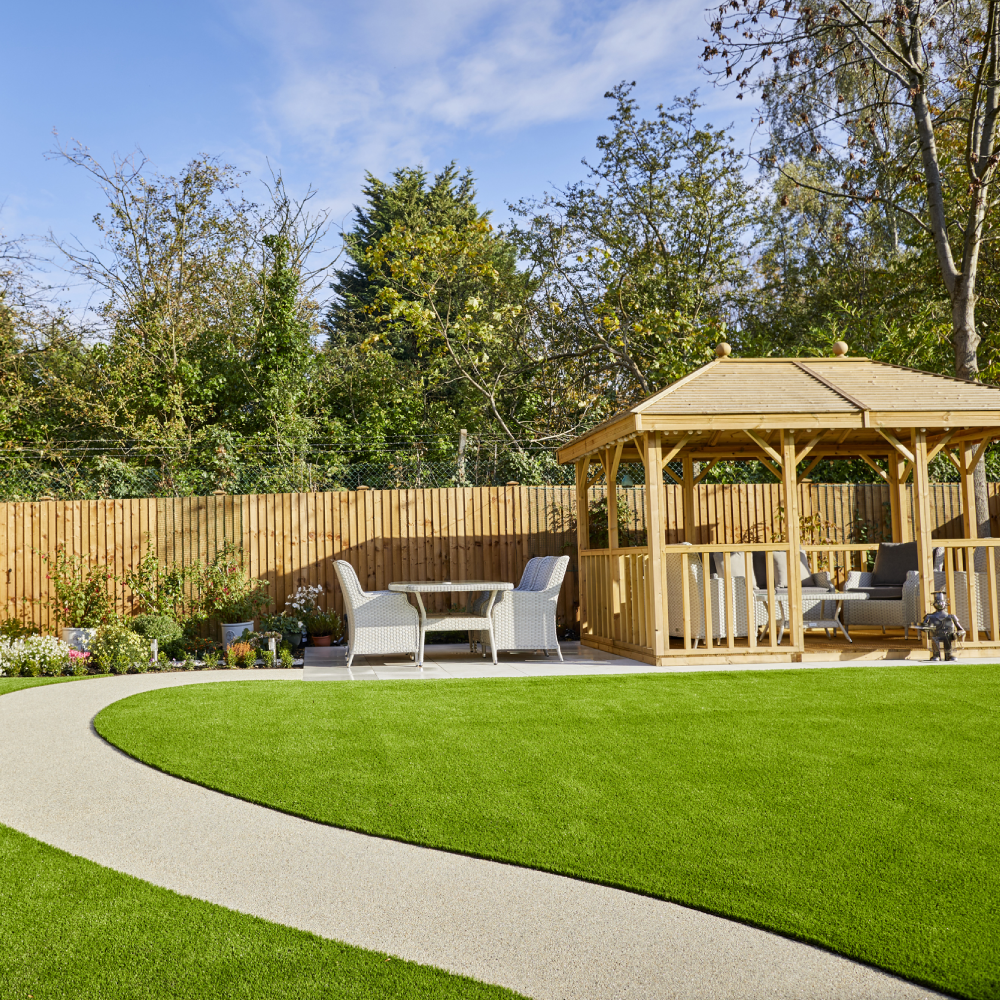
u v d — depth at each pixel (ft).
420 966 9.13
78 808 14.97
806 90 53.72
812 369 34.71
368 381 74.54
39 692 26.45
